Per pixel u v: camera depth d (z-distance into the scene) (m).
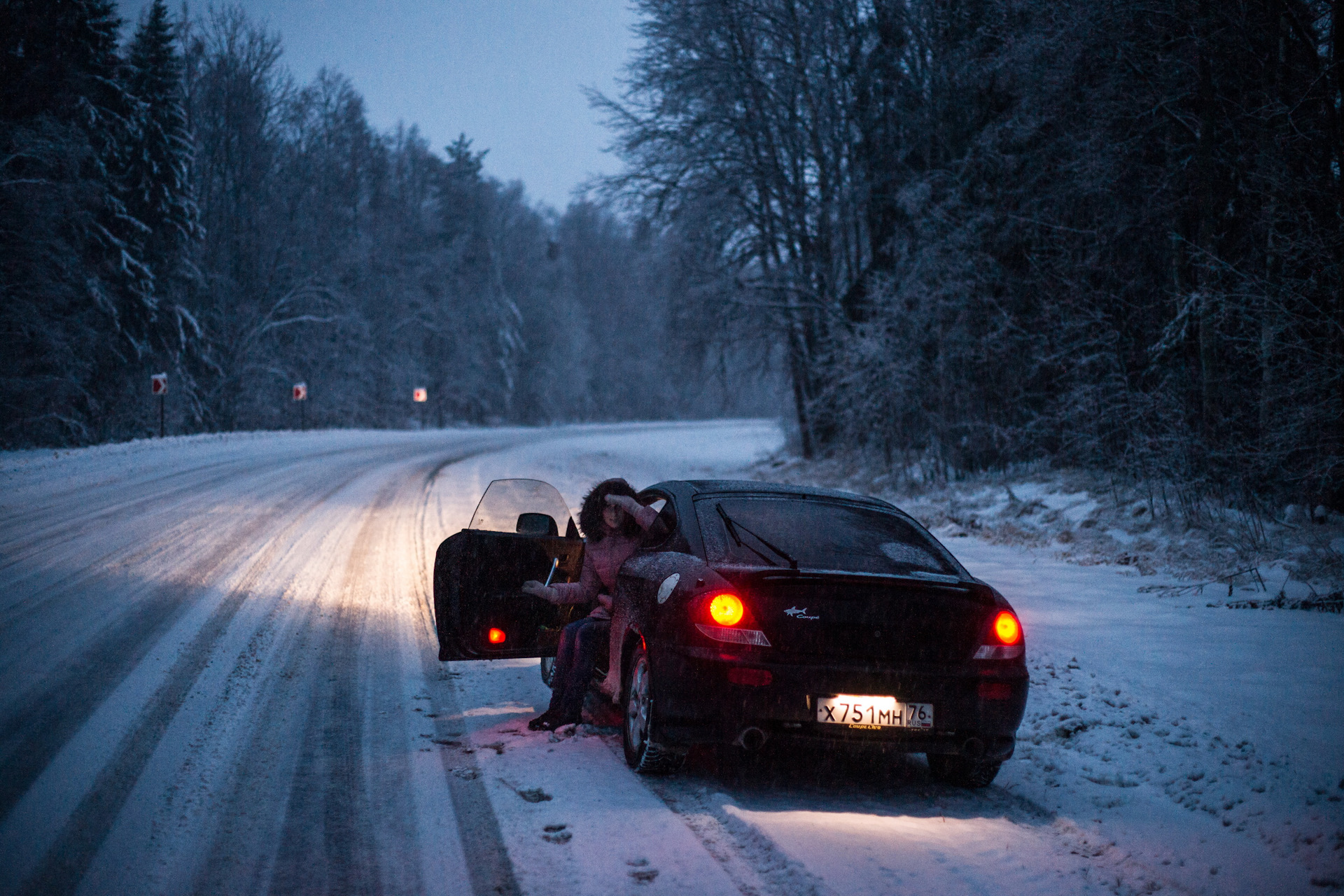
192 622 7.74
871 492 21.12
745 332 29.98
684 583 4.55
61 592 8.59
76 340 33.19
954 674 4.32
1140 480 14.47
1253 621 8.27
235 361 46.34
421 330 65.31
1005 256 19.44
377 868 3.58
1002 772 5.03
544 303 79.12
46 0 33.69
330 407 53.19
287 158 53.53
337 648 7.34
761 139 28.81
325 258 54.75
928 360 20.27
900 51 23.47
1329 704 5.86
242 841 3.78
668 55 28.05
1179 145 15.16
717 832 4.02
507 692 6.39
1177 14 14.11
